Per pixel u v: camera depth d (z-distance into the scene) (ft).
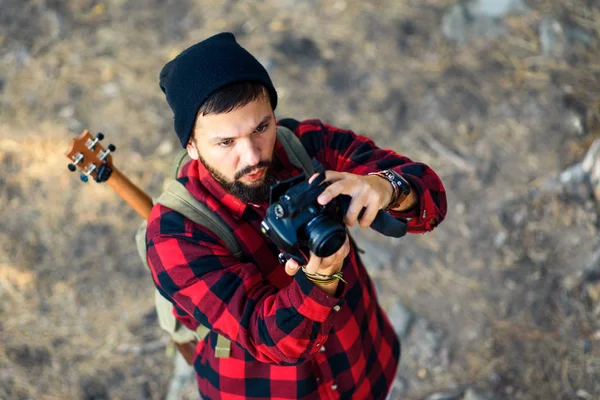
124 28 12.99
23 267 9.61
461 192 9.83
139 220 10.11
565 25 11.58
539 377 7.84
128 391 8.36
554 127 10.27
